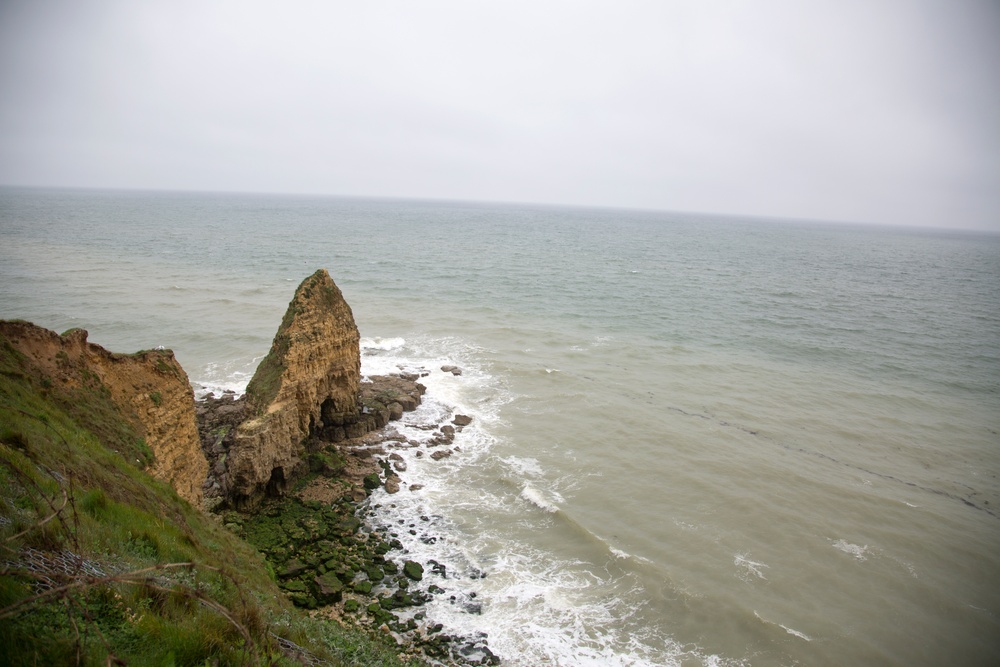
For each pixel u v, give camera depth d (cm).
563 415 4291
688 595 2538
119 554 1251
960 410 4738
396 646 2227
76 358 2400
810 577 2705
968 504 3372
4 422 1551
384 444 3756
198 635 1028
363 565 2686
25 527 1089
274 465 3125
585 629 2366
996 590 2695
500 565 2723
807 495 3356
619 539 2902
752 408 4572
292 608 1908
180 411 2781
